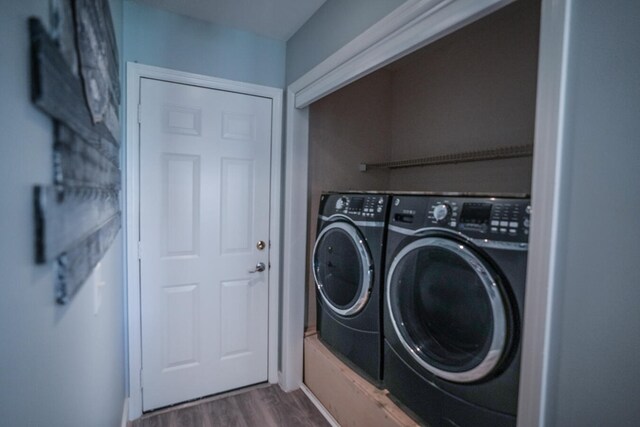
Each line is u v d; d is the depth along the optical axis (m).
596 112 0.69
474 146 1.99
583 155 0.71
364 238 1.67
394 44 1.26
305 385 2.21
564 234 0.75
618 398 0.68
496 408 1.09
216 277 2.07
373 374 1.65
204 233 2.02
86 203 0.61
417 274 1.41
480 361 1.11
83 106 0.58
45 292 0.48
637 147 0.64
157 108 1.85
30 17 0.38
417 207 1.41
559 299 0.76
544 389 0.79
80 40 0.55
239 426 1.86
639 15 0.63
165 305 1.94
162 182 1.89
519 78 1.75
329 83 1.70
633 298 0.65
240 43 2.05
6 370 0.37
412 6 1.15
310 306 2.35
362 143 2.50
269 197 2.20
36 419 0.46
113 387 1.38
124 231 1.80
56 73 0.42
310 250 2.33
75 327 0.69
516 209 1.07
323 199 2.09
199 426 1.84
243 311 2.17
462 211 1.22
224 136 2.04
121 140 1.72
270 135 2.18
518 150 1.60
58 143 0.47
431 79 2.28
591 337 0.71
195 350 2.04
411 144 2.45
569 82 0.73
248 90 2.08
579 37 0.72
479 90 1.96
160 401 1.96
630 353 0.66
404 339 1.43
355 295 1.73
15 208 0.38
